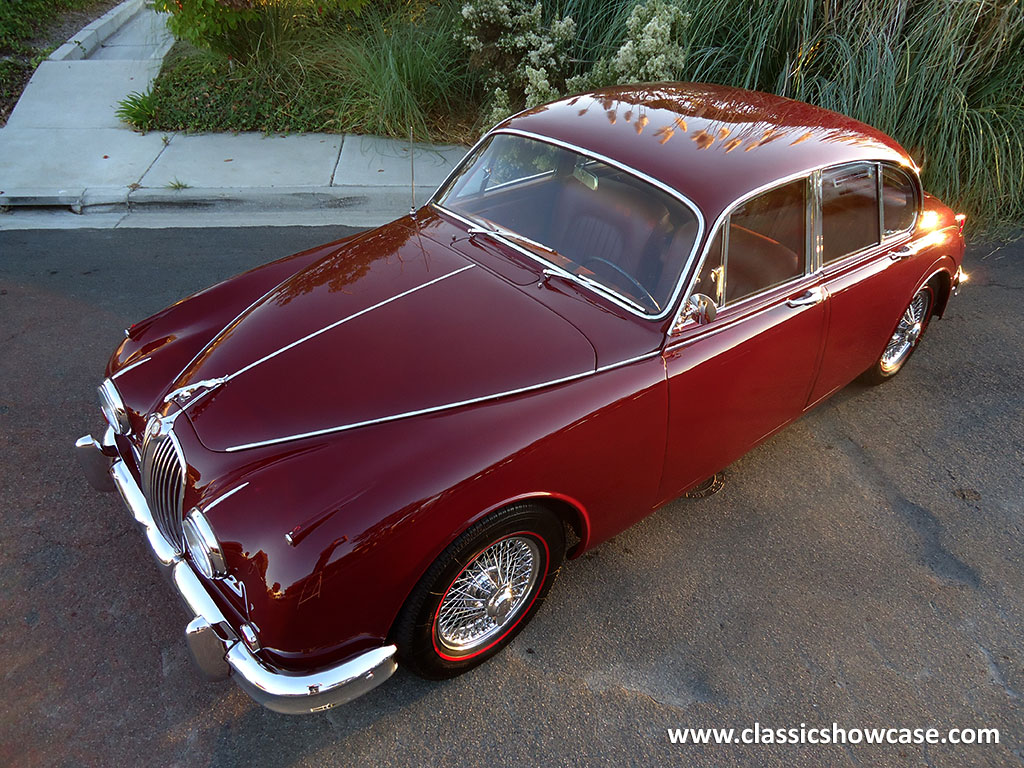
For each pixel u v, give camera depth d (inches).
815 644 131.1
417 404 110.2
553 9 307.6
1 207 261.9
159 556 112.8
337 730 113.9
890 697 123.2
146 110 311.1
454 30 311.6
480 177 154.1
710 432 137.8
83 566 137.1
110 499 151.6
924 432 185.2
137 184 271.9
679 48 255.0
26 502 149.7
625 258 128.3
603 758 112.2
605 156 136.7
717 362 129.5
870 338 171.2
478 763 110.5
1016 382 203.8
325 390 112.9
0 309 208.8
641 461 126.6
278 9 330.3
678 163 132.4
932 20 265.4
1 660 120.5
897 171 161.6
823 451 177.6
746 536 152.9
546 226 139.0
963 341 220.2
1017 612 139.1
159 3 305.1
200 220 264.1
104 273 228.8
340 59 329.1
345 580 96.4
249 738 112.3
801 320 143.6
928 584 143.9
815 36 275.3
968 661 129.6
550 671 124.3
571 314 124.8
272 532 96.0
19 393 178.7
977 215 278.2
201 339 135.1
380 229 158.2
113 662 121.4
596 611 135.0
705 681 124.0
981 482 170.1
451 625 116.7
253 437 107.6
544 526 117.2
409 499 99.0
